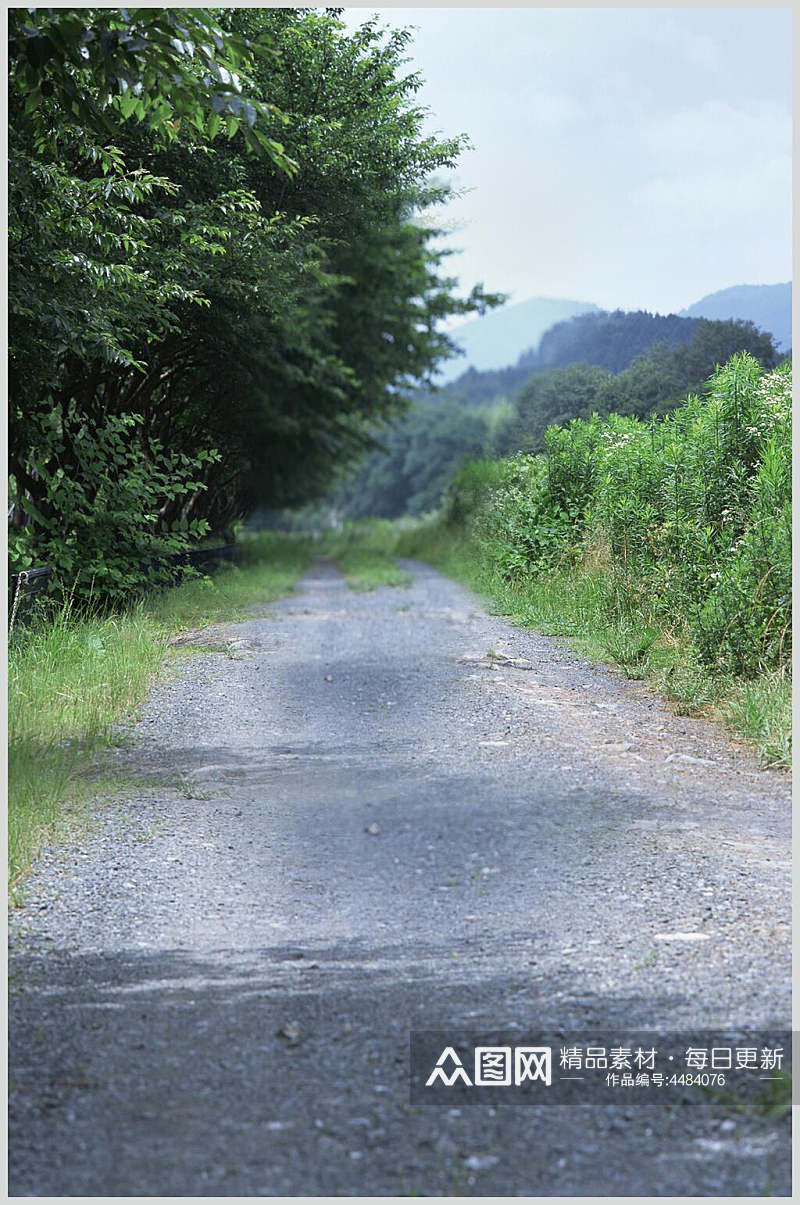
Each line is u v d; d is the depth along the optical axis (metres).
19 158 13.90
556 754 10.89
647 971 6.12
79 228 15.22
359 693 14.31
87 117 9.91
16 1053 5.38
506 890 7.40
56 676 13.79
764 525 13.95
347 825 8.85
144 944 6.70
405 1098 4.91
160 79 9.28
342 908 7.19
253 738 11.98
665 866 7.77
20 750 10.50
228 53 9.21
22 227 14.74
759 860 7.90
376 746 11.47
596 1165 4.39
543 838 8.41
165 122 10.03
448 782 9.98
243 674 15.84
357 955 6.47
